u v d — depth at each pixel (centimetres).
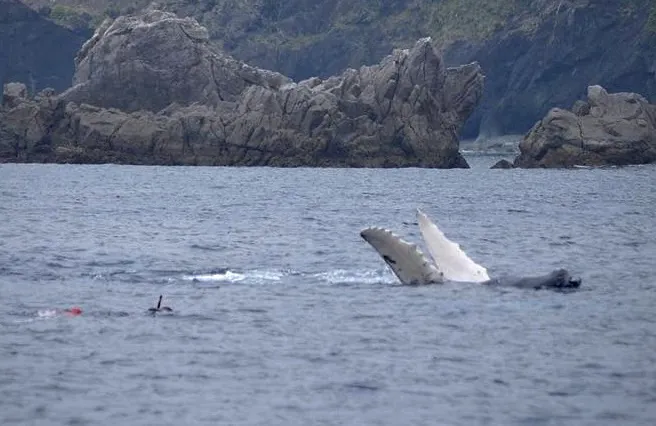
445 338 9762
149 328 10175
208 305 11312
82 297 11856
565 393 8156
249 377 8569
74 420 7575
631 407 7844
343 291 12050
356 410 7806
